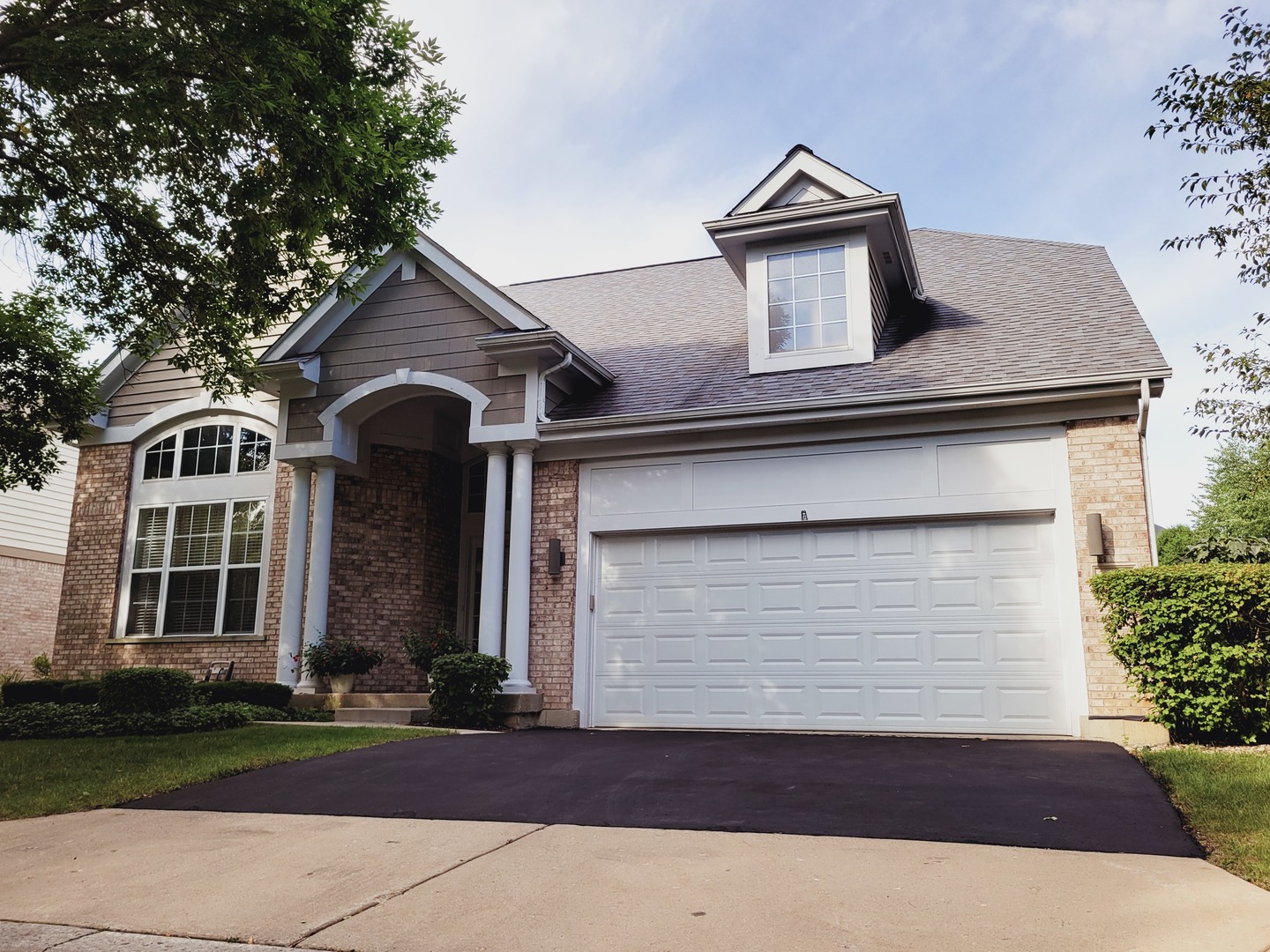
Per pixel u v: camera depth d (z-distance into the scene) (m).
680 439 11.99
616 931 3.88
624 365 13.98
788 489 11.49
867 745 8.99
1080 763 7.41
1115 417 10.33
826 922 3.91
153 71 8.67
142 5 8.98
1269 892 4.16
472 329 13.05
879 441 11.21
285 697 13.03
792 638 11.30
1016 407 10.62
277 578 14.78
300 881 4.79
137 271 11.45
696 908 4.14
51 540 22.23
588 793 6.74
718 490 11.80
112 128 9.26
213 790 7.37
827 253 12.59
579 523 12.33
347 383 13.57
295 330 13.62
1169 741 8.83
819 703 11.03
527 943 3.78
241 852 5.43
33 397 13.84
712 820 5.87
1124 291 12.40
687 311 15.47
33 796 7.23
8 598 20.97
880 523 11.17
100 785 7.53
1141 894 4.16
